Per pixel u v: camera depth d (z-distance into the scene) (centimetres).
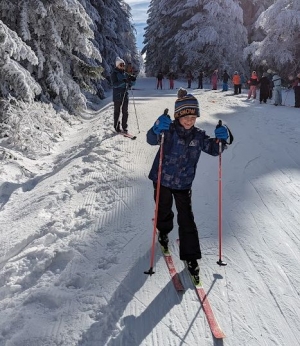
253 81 1997
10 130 991
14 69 937
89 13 2225
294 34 2872
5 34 884
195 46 3806
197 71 3900
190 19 3884
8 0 1216
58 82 1405
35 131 1013
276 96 1695
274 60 2972
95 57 1542
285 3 2825
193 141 371
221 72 3741
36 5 1241
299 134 1014
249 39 4200
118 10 3538
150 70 5141
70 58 1525
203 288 359
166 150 373
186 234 380
